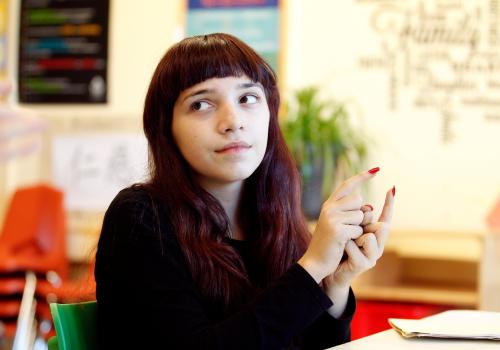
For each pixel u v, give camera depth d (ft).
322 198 9.14
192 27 11.09
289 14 10.70
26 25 11.66
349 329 3.64
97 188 11.46
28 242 10.22
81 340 3.29
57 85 11.57
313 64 10.63
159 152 3.57
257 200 3.85
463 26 10.19
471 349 2.96
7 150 9.39
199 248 3.37
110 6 11.41
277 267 3.77
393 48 10.36
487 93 10.12
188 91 3.41
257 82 3.52
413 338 3.17
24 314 4.72
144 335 3.10
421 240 9.59
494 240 8.41
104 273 3.29
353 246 3.30
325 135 9.24
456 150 10.18
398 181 10.29
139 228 3.23
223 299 3.36
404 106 10.32
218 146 3.34
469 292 9.00
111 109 11.43
